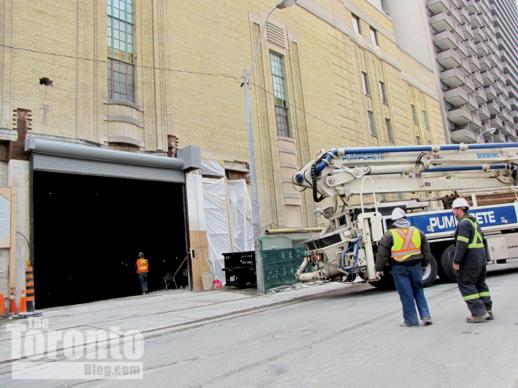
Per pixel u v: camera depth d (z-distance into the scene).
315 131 25.22
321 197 13.04
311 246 13.06
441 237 12.52
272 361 5.53
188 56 18.97
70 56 14.93
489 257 13.09
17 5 13.91
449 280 12.54
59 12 14.93
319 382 4.53
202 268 17.09
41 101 13.93
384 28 36.59
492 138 70.88
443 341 5.77
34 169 13.09
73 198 21.17
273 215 21.30
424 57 54.91
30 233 12.89
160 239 20.22
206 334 8.05
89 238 22.23
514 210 13.51
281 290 15.24
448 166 13.84
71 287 20.94
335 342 6.28
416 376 4.48
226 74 20.56
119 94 16.38
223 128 19.72
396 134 34.12
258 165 21.11
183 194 17.39
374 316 8.18
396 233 7.07
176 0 19.05
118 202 22.05
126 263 21.50
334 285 16.08
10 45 13.53
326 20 28.94
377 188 12.98
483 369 4.54
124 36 16.98
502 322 6.59
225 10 21.47
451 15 62.53
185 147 17.31
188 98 18.53
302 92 25.00
